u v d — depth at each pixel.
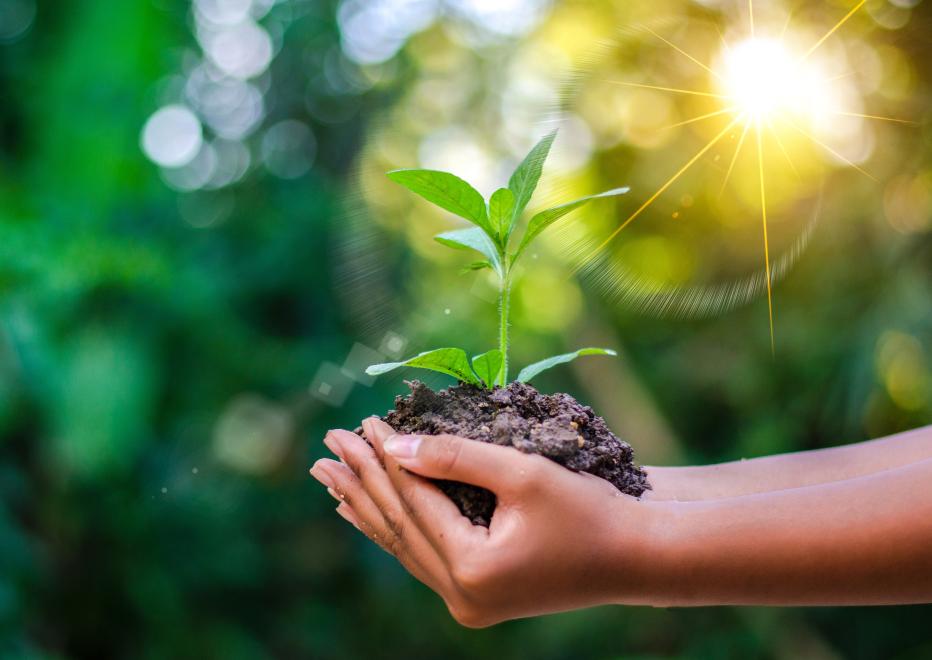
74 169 1.93
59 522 1.98
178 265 2.27
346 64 2.99
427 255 2.31
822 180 1.37
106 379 1.84
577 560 0.54
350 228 2.09
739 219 1.27
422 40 2.63
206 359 2.33
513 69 2.25
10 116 2.14
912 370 1.79
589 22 1.98
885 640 2.21
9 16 2.15
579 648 2.48
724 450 2.43
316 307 2.61
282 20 3.00
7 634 1.73
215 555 2.30
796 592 0.55
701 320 2.29
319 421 2.39
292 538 2.53
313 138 3.01
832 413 2.01
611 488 0.57
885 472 0.57
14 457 1.96
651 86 1.13
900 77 1.62
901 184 1.73
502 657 2.54
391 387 2.41
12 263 1.74
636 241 1.16
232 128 3.03
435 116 2.34
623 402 2.36
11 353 1.76
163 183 2.49
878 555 0.54
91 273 1.84
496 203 0.61
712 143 1.22
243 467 2.32
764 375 2.18
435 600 2.56
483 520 0.57
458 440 0.55
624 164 1.21
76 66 1.93
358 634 2.56
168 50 2.27
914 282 1.75
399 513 0.57
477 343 2.38
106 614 2.08
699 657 2.29
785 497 0.56
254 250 2.69
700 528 0.55
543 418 0.61
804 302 2.06
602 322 2.38
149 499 2.17
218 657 2.18
